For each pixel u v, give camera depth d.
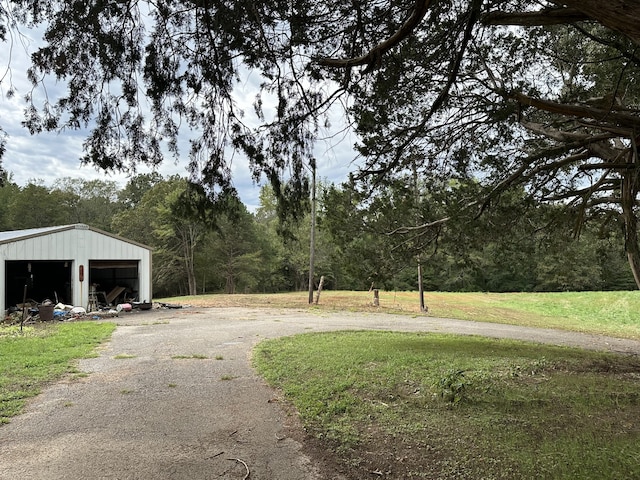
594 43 5.59
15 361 7.11
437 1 3.44
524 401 4.88
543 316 18.47
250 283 39.28
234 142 3.63
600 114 4.29
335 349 8.28
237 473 3.26
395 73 4.30
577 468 3.15
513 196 6.39
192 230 36.25
